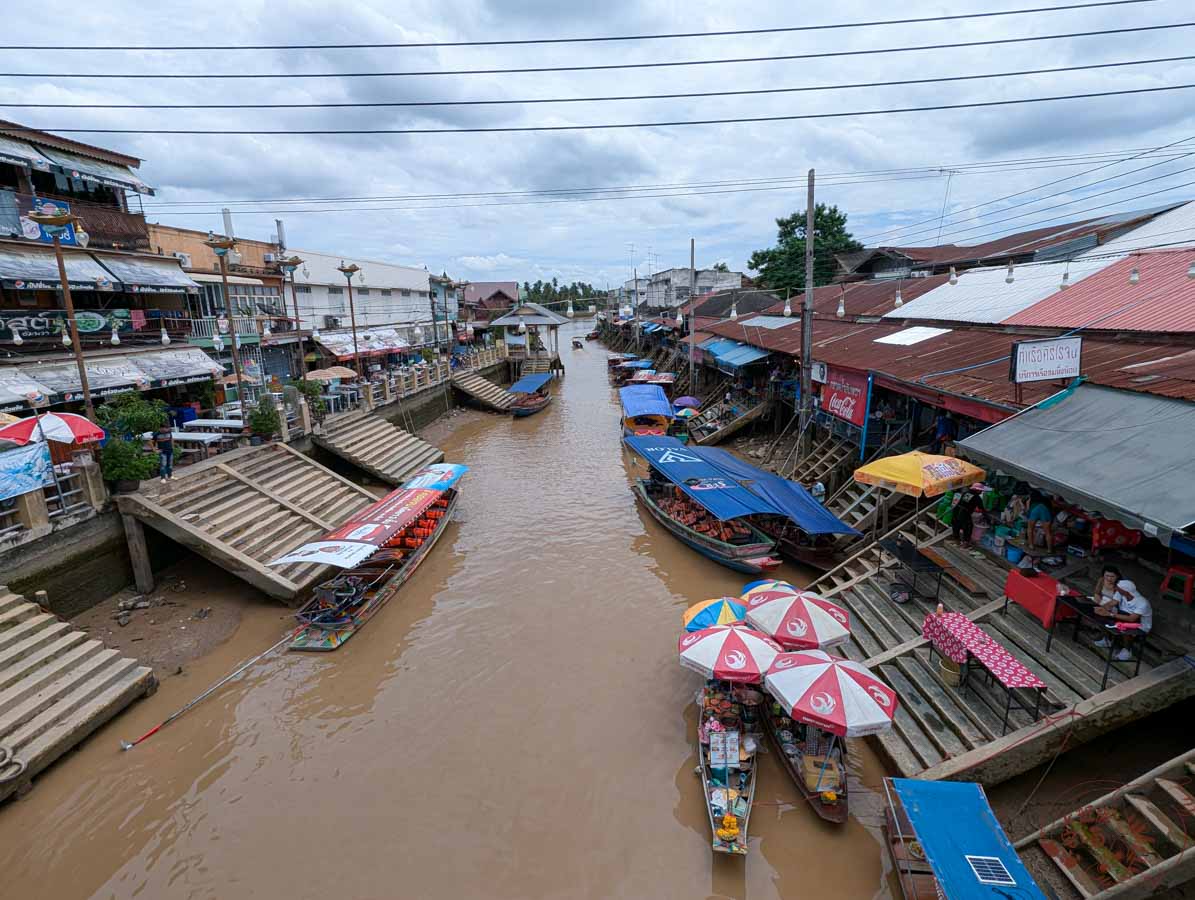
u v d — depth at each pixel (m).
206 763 10.26
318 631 13.69
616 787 9.59
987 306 18.25
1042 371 10.65
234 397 26.17
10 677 10.41
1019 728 8.59
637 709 11.31
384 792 9.63
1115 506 7.84
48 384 16.89
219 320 25.39
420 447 27.30
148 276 21.42
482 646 13.44
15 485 12.16
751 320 36.34
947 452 14.75
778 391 26.12
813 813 8.88
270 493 17.83
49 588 12.94
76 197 20.61
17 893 8.13
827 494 19.11
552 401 45.09
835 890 7.90
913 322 20.83
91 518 13.88
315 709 11.54
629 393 32.12
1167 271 14.57
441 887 8.08
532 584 16.17
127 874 8.37
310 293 35.22
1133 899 6.56
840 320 26.30
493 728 10.95
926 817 7.25
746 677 9.59
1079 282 16.44
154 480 16.05
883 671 10.61
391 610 15.00
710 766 9.22
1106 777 8.52
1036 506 11.54
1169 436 8.65
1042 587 9.73
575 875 8.20
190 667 12.65
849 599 13.06
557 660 12.85
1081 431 9.71
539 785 9.67
